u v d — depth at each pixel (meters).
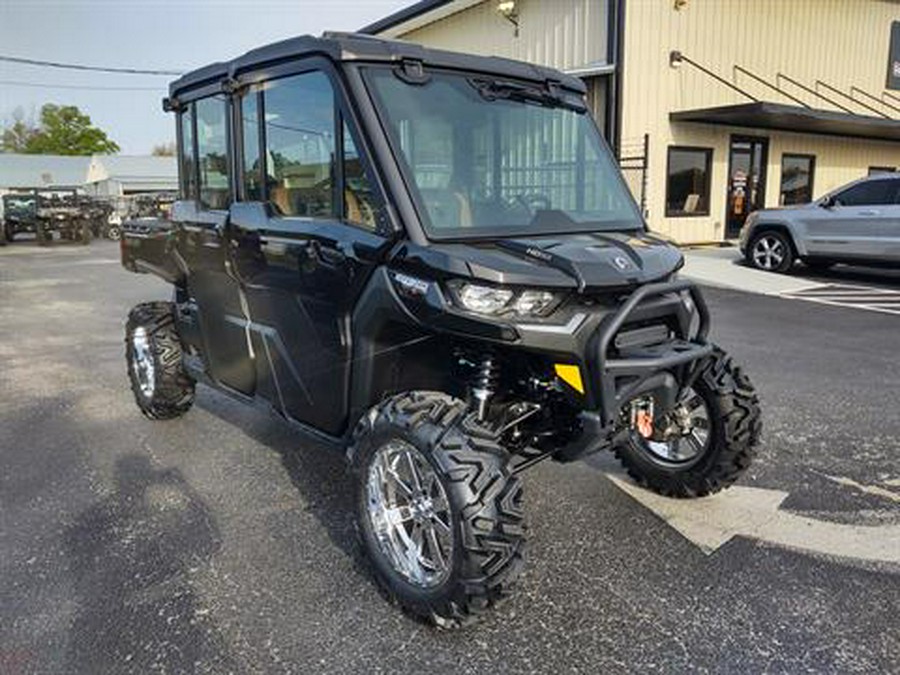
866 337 7.55
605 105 14.55
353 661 2.56
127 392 6.06
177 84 4.19
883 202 11.05
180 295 4.79
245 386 4.07
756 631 2.68
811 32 17.42
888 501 3.73
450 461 2.58
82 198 28.66
